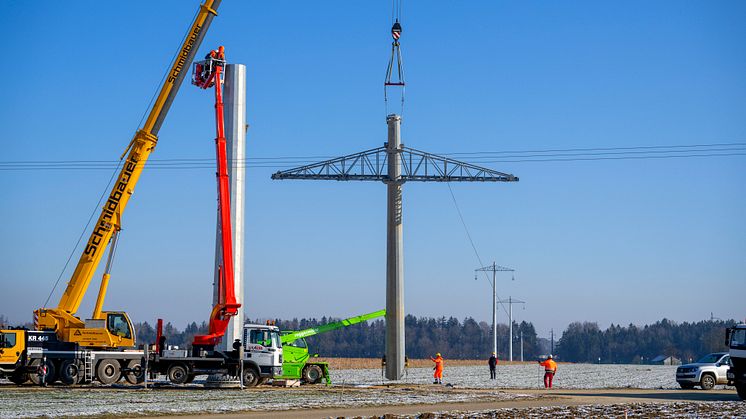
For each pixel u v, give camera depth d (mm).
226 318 50750
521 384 68125
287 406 37281
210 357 50188
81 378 49719
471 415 34562
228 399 40938
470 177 71375
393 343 67688
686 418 34375
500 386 63438
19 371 49281
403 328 68188
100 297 51125
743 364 45594
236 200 57000
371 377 76500
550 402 43781
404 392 49469
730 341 46469
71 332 50469
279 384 53969
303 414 34594
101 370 50094
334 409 37344
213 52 53750
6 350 49438
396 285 68438
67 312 50844
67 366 49688
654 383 72125
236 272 56375
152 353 50125
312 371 56188
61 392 44344
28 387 48125
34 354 49250
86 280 51188
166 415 33219
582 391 55656
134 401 39031
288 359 56719
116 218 51938
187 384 52812
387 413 35844
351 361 134750
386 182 70188
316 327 62781
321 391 48500
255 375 51219
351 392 48281
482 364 143125
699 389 58750
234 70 57438
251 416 33406
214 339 50594
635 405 40969
